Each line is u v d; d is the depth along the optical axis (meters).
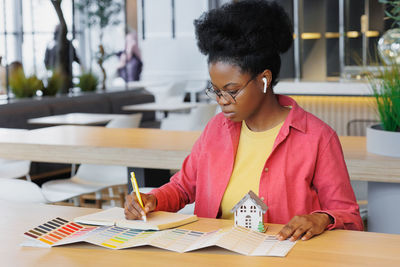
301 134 1.69
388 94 2.42
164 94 9.13
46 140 3.07
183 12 11.13
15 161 3.64
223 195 1.75
